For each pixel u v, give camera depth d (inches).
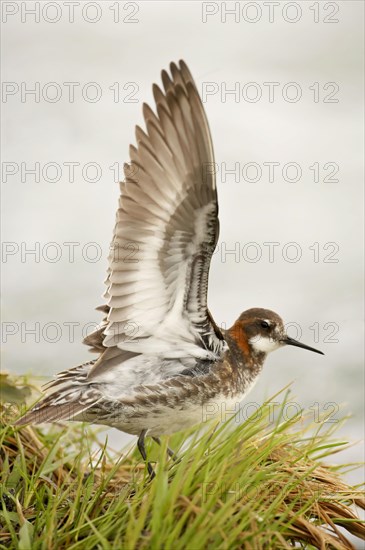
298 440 340.8
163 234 320.5
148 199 316.5
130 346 335.9
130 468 374.0
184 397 340.2
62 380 337.4
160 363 340.2
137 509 289.0
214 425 322.0
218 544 268.5
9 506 316.2
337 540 307.9
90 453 349.1
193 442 313.4
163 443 282.5
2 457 348.5
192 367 344.2
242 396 370.3
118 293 323.3
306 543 300.8
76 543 275.6
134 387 334.0
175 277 327.0
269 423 341.7
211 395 347.3
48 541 281.1
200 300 332.2
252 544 275.0
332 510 319.9
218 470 289.3
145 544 265.4
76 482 337.1
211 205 310.8
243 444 320.5
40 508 306.7
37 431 379.6
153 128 309.7
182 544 262.1
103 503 305.4
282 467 321.4
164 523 264.2
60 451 370.9
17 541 288.2
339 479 336.2
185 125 307.3
